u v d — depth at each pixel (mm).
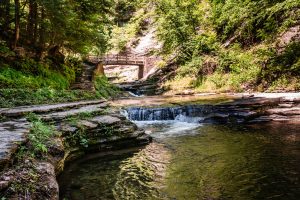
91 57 45625
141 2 66875
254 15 33750
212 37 37094
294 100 18938
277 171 8898
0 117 10180
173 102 22609
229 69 30969
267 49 29062
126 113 18672
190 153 11086
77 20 23094
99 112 13383
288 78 25359
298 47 26688
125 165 9641
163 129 16031
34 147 7340
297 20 29125
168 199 7152
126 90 36875
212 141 12977
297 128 14945
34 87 18031
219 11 39531
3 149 6145
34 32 22875
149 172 9023
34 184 5762
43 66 21922
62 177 8430
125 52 58781
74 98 18938
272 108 18484
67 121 11289
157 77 40094
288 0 29984
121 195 7367
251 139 13062
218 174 8812
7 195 5148
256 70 28125
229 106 18859
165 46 42156
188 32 39688
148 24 62312
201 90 30625
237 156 10570
